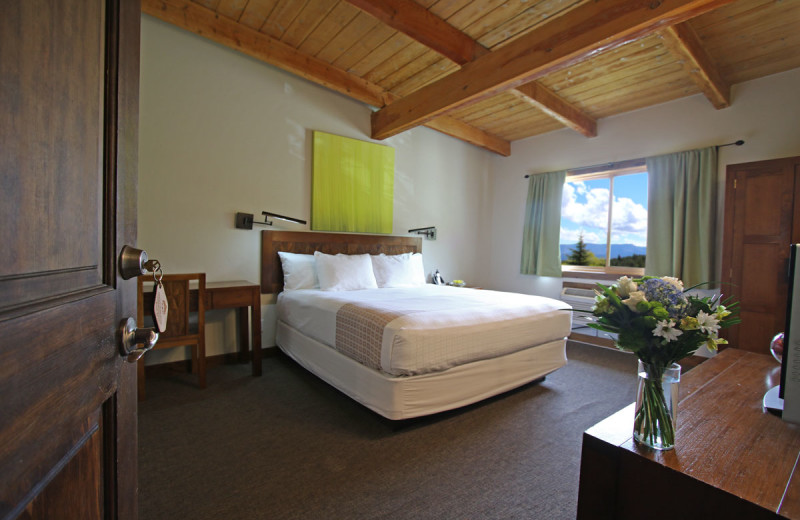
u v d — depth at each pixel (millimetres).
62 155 461
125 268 632
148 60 2713
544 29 2275
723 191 3340
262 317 3293
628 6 1903
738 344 3062
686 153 3492
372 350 2055
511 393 2613
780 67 3012
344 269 3334
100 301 553
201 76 2941
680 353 994
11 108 370
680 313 1015
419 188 4484
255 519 1363
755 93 3197
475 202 5105
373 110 3965
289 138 3414
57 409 441
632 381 2896
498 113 4195
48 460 426
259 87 3229
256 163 3230
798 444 1028
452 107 3016
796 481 862
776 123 3098
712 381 1540
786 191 2840
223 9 2719
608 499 1024
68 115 474
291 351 2992
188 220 2912
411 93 3715
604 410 2357
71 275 480
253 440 1912
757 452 986
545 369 2723
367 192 3934
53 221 441
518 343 2471
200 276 2508
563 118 3752
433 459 1775
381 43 3000
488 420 2191
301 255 3393
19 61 382
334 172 3674
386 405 1967
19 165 381
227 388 2596
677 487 900
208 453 1784
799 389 1099
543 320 2637
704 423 1153
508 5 2422
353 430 2037
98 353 547
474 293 3186
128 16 645
